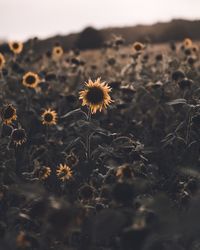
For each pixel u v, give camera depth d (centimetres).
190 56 670
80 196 309
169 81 538
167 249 230
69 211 220
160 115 512
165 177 401
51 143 430
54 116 462
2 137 448
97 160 389
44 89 618
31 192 228
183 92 510
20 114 509
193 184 318
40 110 534
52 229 221
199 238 221
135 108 532
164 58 683
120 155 380
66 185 363
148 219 234
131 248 220
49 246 279
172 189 366
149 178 346
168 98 521
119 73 723
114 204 263
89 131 386
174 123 462
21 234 249
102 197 295
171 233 212
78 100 516
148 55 823
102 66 866
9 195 330
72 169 380
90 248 275
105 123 503
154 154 420
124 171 279
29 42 844
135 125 490
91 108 376
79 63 741
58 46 842
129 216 234
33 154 414
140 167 355
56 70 796
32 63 841
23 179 374
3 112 413
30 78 561
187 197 311
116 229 222
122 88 537
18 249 244
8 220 303
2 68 625
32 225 303
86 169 374
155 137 470
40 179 364
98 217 224
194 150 411
